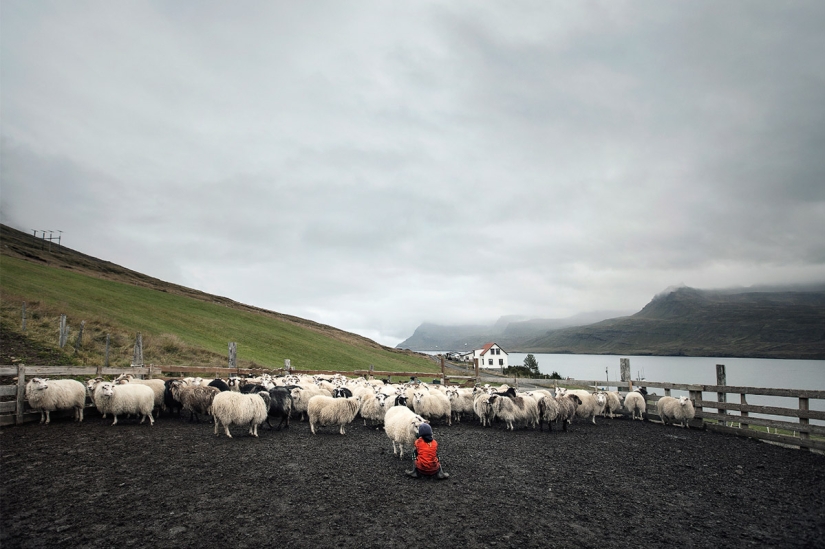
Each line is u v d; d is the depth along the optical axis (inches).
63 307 1307.8
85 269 3737.7
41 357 843.4
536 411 653.3
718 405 658.2
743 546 269.3
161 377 810.8
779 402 2940.5
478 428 672.4
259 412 539.5
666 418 754.2
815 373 6289.4
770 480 407.2
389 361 2682.1
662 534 285.0
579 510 324.5
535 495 354.9
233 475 378.6
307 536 269.9
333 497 336.8
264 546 255.4
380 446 518.0
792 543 273.9
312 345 2321.6
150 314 1830.7
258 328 2333.9
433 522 296.7
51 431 509.0
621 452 513.3
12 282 1560.0
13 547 240.1
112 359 982.4
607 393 812.6
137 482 350.9
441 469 418.0
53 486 332.8
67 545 245.9
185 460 418.0
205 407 597.0
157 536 261.9
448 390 738.8
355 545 260.8
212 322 2092.8
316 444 514.6
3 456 398.9
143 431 538.0
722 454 509.4
